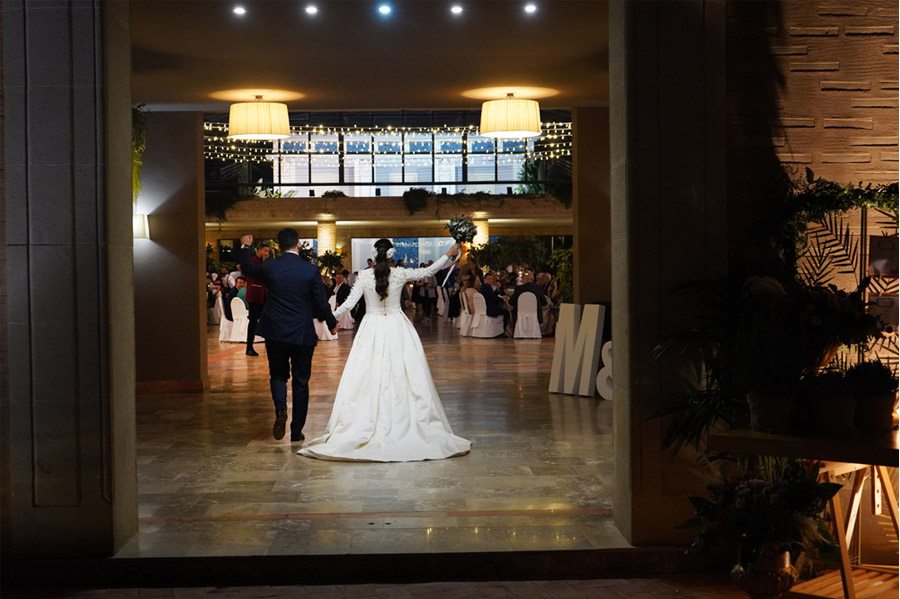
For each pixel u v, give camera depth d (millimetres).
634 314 4359
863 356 4277
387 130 20547
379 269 6750
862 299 4102
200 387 10266
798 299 3768
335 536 4625
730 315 4148
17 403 4344
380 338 6734
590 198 11367
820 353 3768
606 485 5699
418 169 30531
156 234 10273
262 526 4832
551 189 29516
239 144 25656
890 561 4508
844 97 4570
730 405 4070
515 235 32344
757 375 3662
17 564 4309
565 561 4352
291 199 30062
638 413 4383
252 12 6582
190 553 4371
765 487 3730
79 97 4289
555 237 32125
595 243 11383
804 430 3678
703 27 4359
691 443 4379
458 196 29750
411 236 33031
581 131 11289
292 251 7094
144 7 6418
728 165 4488
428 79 9109
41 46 4281
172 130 10320
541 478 5910
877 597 3836
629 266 4355
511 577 4340
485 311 17953
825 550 3754
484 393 9945
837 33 4566
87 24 4277
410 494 5512
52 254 4312
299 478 5988
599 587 4195
